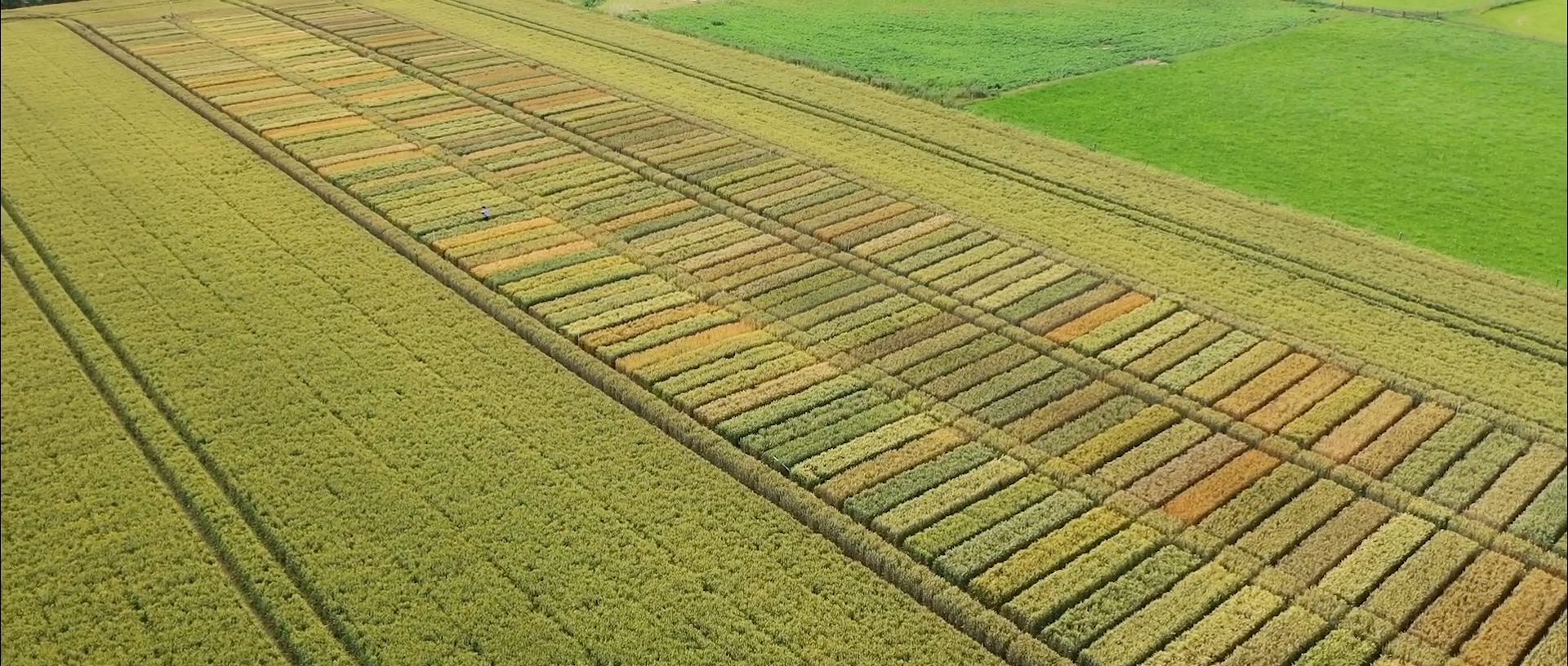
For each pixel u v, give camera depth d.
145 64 59.56
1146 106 54.19
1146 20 69.25
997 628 23.56
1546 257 39.66
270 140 49.00
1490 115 53.44
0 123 51.44
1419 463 28.70
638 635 23.55
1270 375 32.41
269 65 58.97
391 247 40.22
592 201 43.25
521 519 26.86
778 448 29.08
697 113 52.38
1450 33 66.56
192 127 51.19
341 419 30.66
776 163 46.44
